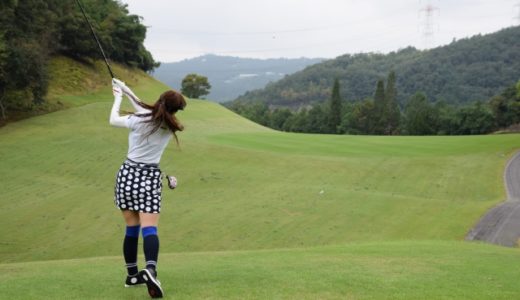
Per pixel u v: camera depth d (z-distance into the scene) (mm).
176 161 32438
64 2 65062
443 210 22359
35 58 46375
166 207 23281
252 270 5922
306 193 25766
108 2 82562
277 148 39562
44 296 4656
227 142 41031
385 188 28734
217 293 4629
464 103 167375
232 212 22422
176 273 5688
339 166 33469
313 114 126750
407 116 114750
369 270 6062
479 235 18344
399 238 18594
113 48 74812
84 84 63656
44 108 50625
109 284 5176
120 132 40656
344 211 22422
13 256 17156
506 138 47781
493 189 28875
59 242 18672
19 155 33438
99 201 24125
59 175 29188
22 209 22781
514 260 8047
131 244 4902
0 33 44000
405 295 4699
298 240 18797
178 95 4656
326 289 4859
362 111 112938
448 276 5840
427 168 33812
